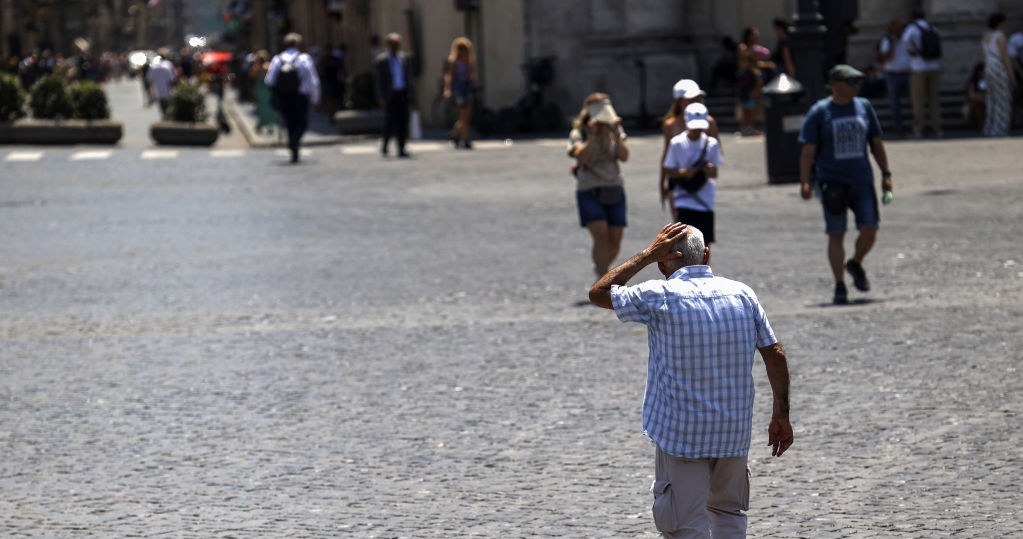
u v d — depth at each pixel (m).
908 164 52.91
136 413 22.14
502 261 35.88
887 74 65.75
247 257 38.06
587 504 16.80
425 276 34.06
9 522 16.77
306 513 16.78
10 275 36.44
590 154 31.17
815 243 36.50
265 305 31.11
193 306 31.33
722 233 38.81
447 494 17.39
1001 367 22.70
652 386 12.80
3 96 80.56
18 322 30.19
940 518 15.71
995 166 50.81
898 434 19.22
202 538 15.93
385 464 18.81
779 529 15.60
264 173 61.38
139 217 47.41
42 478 18.72
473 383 23.31
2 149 76.88
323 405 22.20
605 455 18.91
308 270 35.56
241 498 17.50
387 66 67.12
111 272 36.41
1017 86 68.12
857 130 28.70
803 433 19.52
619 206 31.52
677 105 30.81
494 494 17.31
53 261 38.56
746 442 12.70
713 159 30.16
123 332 28.75
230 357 26.03
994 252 33.62
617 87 82.31
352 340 27.11
